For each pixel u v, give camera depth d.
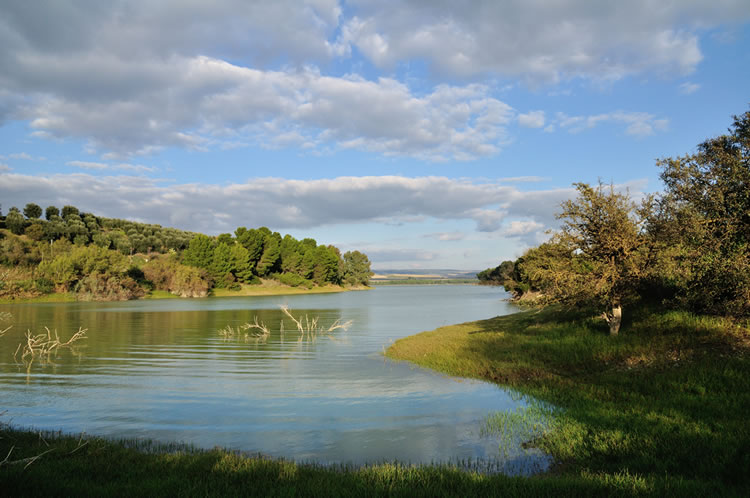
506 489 6.39
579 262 20.34
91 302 74.44
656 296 21.98
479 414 11.88
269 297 102.62
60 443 9.10
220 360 21.48
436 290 168.62
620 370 14.79
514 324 29.30
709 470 7.16
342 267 170.12
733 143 13.18
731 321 14.59
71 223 120.25
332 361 20.94
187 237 145.62
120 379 17.20
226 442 10.04
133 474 7.23
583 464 8.16
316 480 6.97
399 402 13.36
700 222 12.80
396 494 6.25
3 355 23.00
